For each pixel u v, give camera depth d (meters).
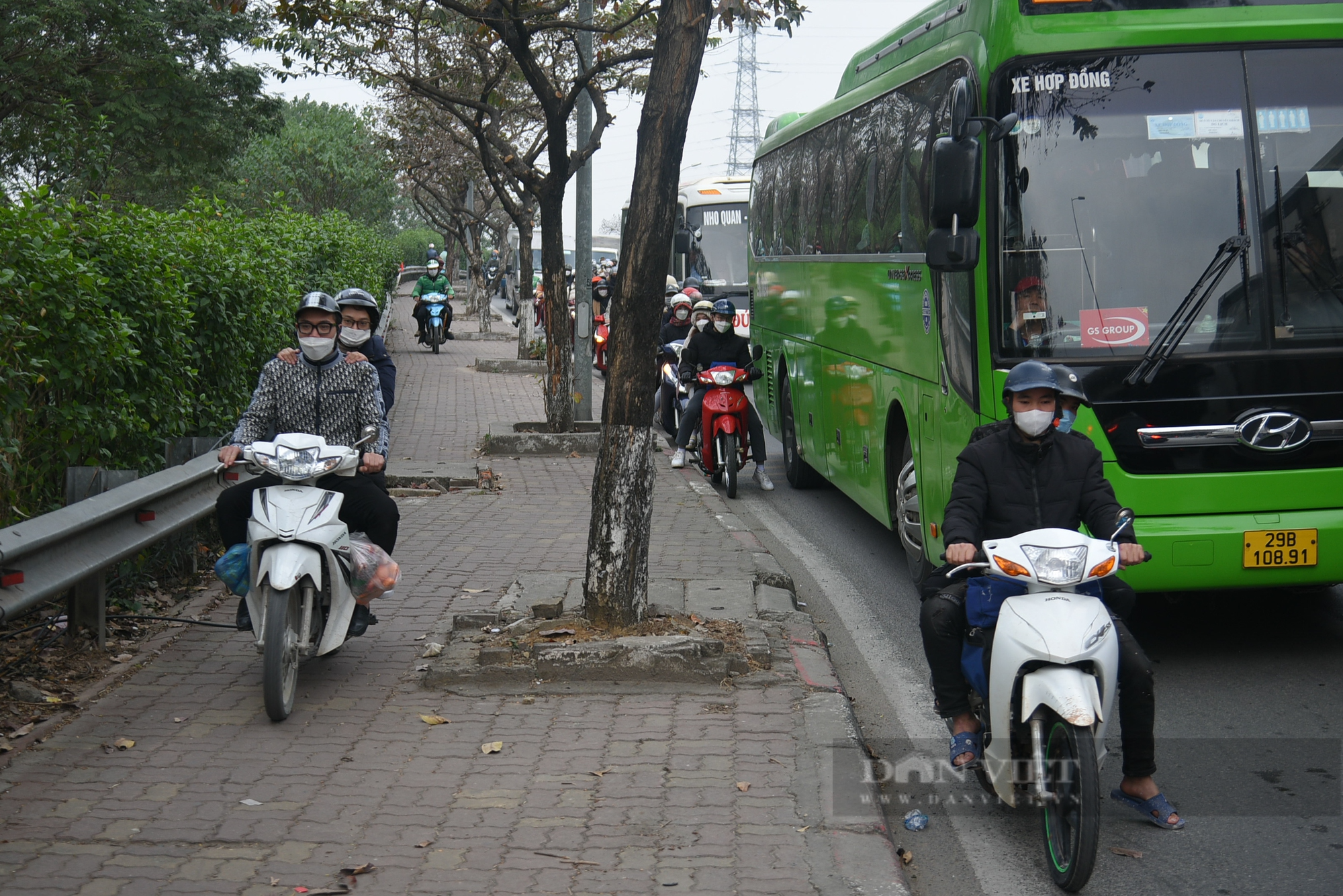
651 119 6.49
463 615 7.03
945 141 6.32
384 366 7.44
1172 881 4.36
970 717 4.83
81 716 5.70
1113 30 6.61
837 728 5.52
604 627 6.65
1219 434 6.41
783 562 9.72
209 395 9.66
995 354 6.59
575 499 11.73
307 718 5.70
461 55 20.09
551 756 5.22
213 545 9.29
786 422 13.41
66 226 7.09
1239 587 6.52
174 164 31.58
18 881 4.05
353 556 5.97
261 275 11.04
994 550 4.38
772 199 14.13
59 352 6.66
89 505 6.12
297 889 4.03
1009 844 4.69
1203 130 6.58
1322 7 6.64
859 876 4.14
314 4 13.36
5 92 27.25
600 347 26.77
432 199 54.97
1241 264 6.48
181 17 30.09
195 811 4.65
